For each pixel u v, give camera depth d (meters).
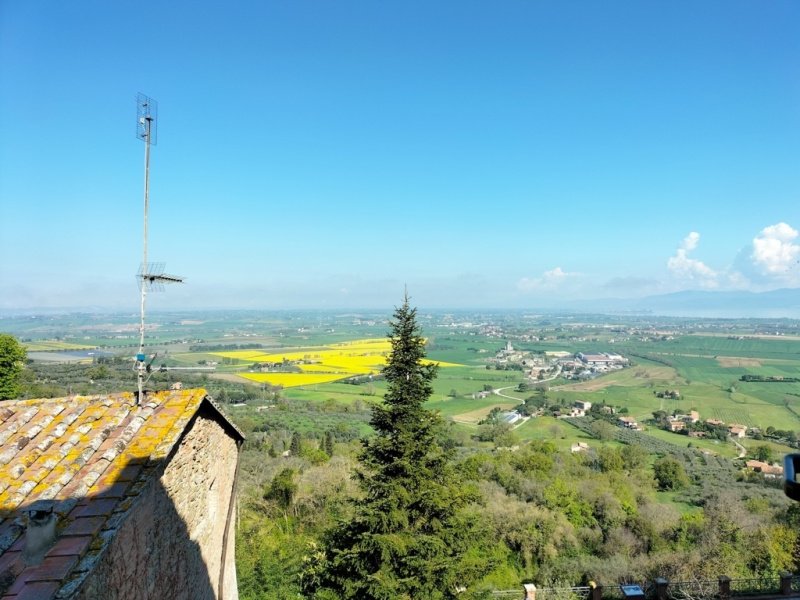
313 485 30.84
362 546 13.47
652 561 26.20
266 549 21.12
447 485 14.86
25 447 7.56
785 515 29.91
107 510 6.21
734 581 17.69
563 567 27.02
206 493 10.68
